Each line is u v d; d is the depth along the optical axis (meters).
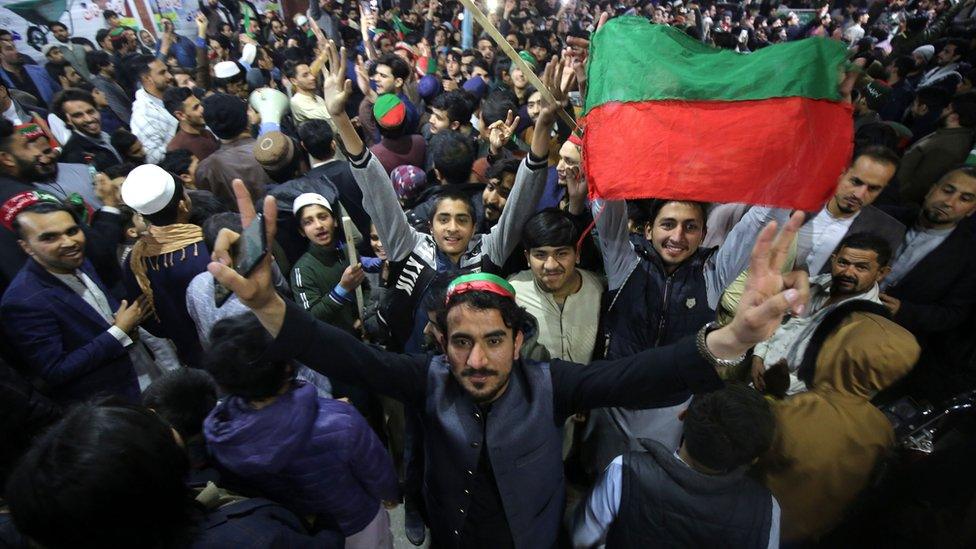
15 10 6.24
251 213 1.00
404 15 9.38
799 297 0.84
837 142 1.34
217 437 1.12
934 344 2.19
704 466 1.11
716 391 1.13
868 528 1.25
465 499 1.24
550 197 2.37
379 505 1.45
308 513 1.29
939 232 2.06
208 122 2.85
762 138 1.34
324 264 2.26
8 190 2.29
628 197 1.46
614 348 1.73
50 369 1.78
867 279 1.70
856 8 11.55
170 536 0.85
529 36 7.60
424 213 2.34
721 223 2.13
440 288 1.54
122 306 1.94
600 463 1.93
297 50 4.12
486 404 1.19
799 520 1.33
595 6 12.09
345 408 1.31
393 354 1.25
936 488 1.16
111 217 2.42
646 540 1.18
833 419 1.32
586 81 1.74
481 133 3.59
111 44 6.39
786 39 10.89
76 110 3.24
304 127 2.67
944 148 2.80
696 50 1.45
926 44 6.47
